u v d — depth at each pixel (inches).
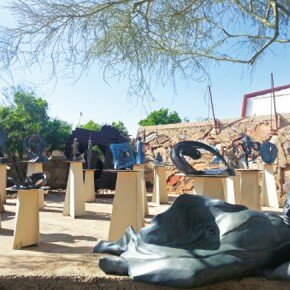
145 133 406.0
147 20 117.6
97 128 506.3
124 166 151.7
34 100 392.8
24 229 137.3
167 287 88.5
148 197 337.4
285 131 301.3
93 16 111.0
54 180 384.2
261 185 293.3
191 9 128.6
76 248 135.9
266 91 449.1
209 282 85.3
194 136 367.9
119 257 95.9
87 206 275.7
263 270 91.4
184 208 97.5
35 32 104.8
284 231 95.0
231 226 91.6
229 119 346.9
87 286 90.3
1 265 101.9
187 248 92.1
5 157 295.1
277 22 133.4
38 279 91.1
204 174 133.6
